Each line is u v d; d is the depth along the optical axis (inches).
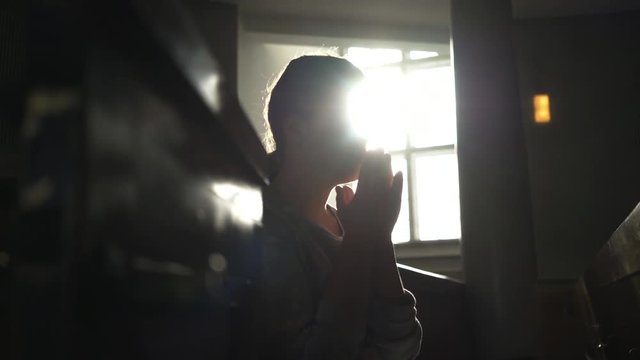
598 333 82.9
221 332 20.0
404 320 28.7
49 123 11.7
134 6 12.4
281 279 27.3
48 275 11.3
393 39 174.6
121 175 13.2
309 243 29.1
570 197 164.7
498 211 120.6
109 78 12.7
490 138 123.6
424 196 177.3
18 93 12.8
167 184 15.7
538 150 167.8
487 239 120.0
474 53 127.5
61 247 11.4
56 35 11.8
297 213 30.3
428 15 168.7
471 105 125.8
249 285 23.8
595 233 162.2
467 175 124.3
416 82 183.6
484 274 118.9
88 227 11.6
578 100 168.4
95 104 12.1
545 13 170.4
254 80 172.4
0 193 13.6
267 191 30.8
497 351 115.6
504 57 127.2
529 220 122.0
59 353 11.1
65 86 11.7
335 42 177.0
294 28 171.6
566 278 158.9
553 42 171.6
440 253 167.5
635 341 55.4
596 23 170.4
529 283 118.7
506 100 125.3
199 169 18.1
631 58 167.3
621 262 50.8
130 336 13.4
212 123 17.9
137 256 13.9
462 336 114.6
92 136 11.9
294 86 32.2
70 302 11.2
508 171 122.3
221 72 18.0
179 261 16.4
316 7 166.4
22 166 11.7
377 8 165.6
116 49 13.0
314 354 25.9
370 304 28.4
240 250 22.5
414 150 179.2
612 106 166.6
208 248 18.8
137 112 14.0
